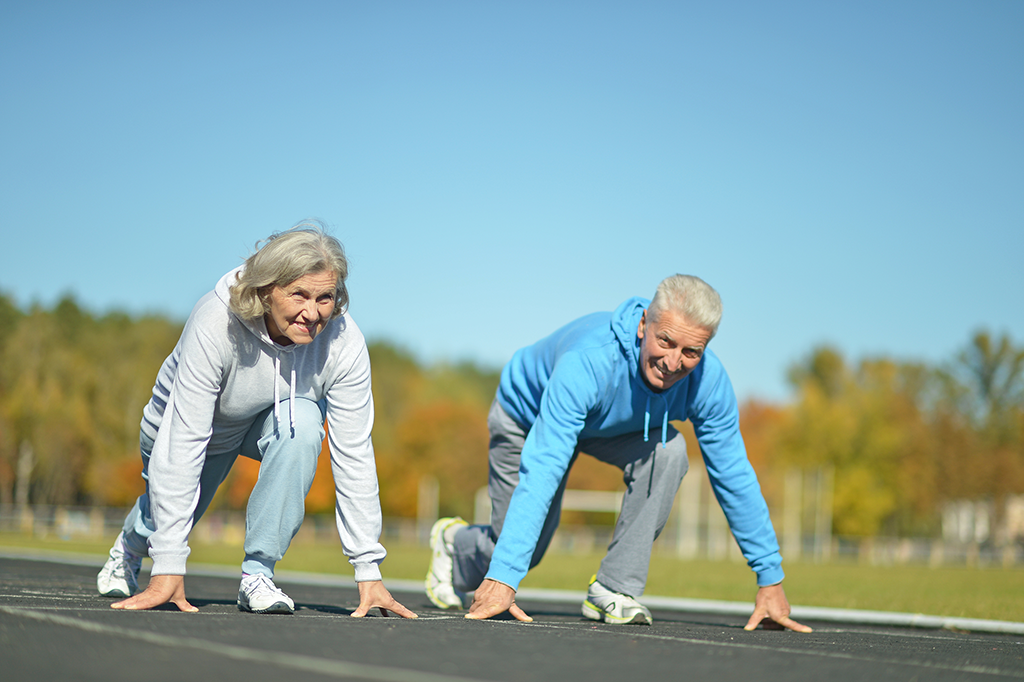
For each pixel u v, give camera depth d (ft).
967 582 38.09
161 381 10.91
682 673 6.18
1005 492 155.74
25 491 151.53
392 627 8.43
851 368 194.70
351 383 10.64
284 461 10.27
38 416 152.25
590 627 10.61
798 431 152.05
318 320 9.81
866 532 146.72
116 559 11.77
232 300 9.73
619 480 169.48
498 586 10.89
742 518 12.62
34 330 158.20
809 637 10.62
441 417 173.68
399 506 170.50
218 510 141.28
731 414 12.57
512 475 13.66
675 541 145.07
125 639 6.45
